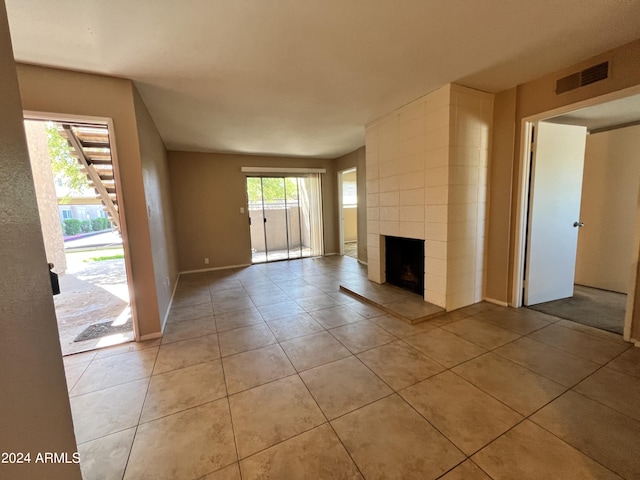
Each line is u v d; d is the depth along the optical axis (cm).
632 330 220
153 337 257
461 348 221
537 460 124
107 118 229
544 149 286
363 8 158
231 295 381
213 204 545
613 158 341
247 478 120
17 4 142
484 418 149
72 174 639
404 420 149
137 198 245
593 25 182
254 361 212
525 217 292
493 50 209
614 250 345
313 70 229
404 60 220
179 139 428
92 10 151
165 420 155
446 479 116
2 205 65
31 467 69
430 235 302
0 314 61
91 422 154
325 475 120
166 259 356
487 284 321
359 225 563
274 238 622
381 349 224
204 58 205
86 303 363
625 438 133
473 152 290
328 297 360
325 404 163
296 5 154
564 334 239
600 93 222
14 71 75
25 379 70
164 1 147
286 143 477
